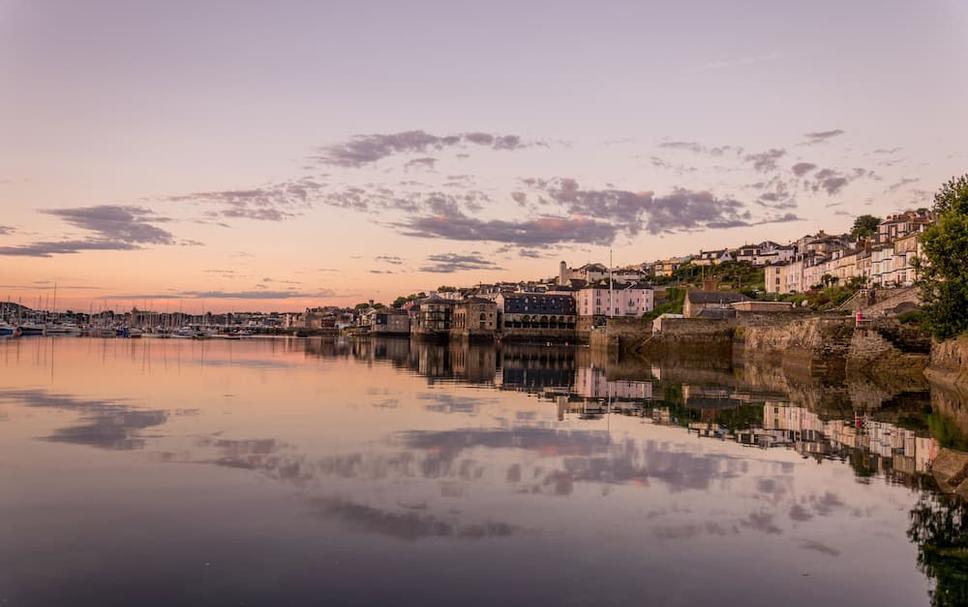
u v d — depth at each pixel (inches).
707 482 1004.6
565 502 902.4
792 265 7362.2
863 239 6545.3
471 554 719.1
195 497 909.8
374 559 704.4
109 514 836.6
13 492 923.4
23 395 1937.7
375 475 1031.0
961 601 620.4
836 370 2881.4
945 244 2468.0
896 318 2859.3
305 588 635.5
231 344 7017.7
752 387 2375.7
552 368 3437.5
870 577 673.0
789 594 634.2
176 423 1472.7
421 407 1775.3
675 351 4739.2
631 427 1471.5
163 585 639.8
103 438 1293.1
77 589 630.5
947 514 860.6
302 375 2790.4
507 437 1343.5
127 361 3553.2
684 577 667.4
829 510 876.0
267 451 1189.7
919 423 1542.8
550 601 613.0
